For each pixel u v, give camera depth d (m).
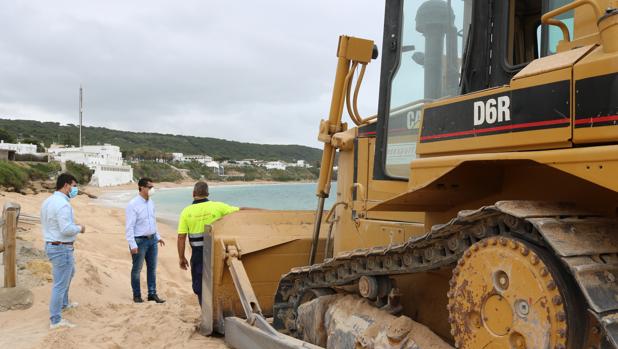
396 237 4.67
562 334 2.46
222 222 6.60
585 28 2.93
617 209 2.86
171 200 66.31
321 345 4.75
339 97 5.70
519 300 2.64
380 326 3.99
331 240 6.62
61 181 6.82
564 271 2.57
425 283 4.13
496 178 3.42
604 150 2.43
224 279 6.31
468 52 3.75
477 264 2.90
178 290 10.48
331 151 5.91
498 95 2.99
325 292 5.05
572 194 3.04
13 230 7.80
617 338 2.30
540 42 3.39
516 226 2.79
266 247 6.38
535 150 2.80
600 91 2.49
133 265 8.68
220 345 5.97
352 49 5.56
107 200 52.94
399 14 4.55
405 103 4.41
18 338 6.18
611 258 2.57
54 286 6.62
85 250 13.48
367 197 5.10
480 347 2.84
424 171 3.44
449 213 3.93
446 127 3.34
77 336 6.26
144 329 6.57
